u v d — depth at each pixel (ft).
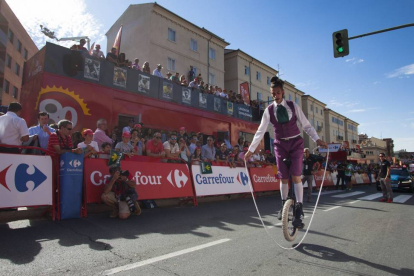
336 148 83.30
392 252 12.98
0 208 14.60
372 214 24.11
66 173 16.92
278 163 12.70
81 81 31.91
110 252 11.34
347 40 35.91
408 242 14.92
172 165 24.35
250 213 21.97
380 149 256.32
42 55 30.22
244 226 17.22
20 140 17.53
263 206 26.22
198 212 21.53
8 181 15.03
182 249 12.09
